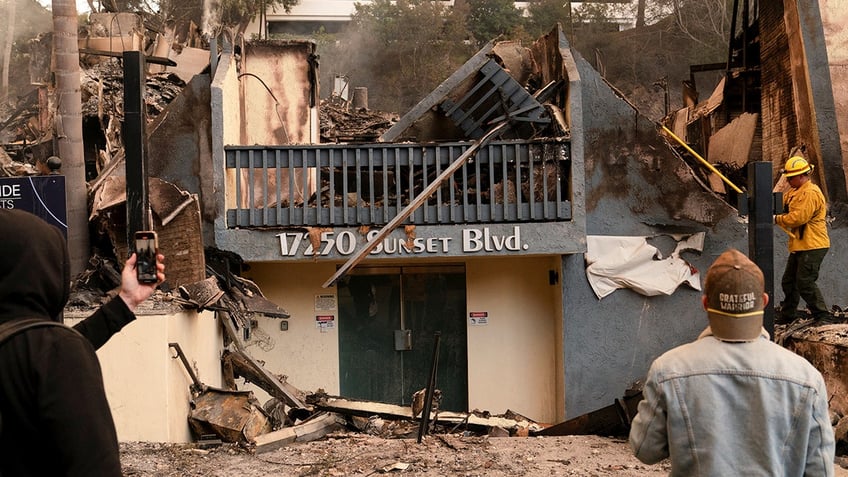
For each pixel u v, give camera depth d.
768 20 12.94
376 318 12.32
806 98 11.61
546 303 12.16
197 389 8.56
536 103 11.16
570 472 6.51
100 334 2.84
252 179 10.65
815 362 9.20
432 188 10.29
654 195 11.30
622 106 11.30
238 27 41.59
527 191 11.09
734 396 2.73
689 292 11.34
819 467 2.70
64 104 9.72
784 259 11.38
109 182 9.91
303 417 9.48
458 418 8.98
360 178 10.93
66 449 1.98
